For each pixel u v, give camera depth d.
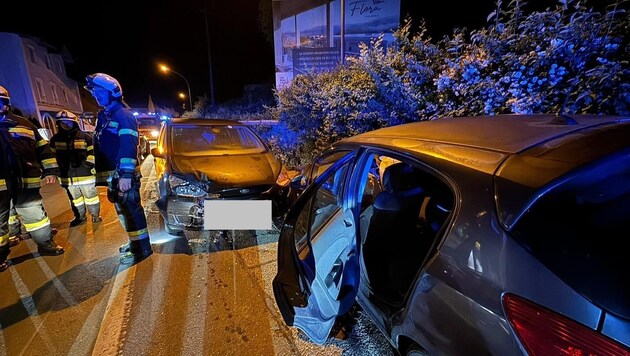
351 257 1.80
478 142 1.29
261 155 3.84
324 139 6.10
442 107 4.02
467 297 0.99
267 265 2.88
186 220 3.08
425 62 4.29
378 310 1.59
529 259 0.88
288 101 7.06
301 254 2.09
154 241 3.42
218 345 1.94
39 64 14.89
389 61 4.45
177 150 3.67
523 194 0.96
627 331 0.72
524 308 0.85
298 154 7.15
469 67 3.46
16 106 13.41
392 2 10.36
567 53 2.75
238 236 3.50
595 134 1.11
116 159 2.71
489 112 3.42
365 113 4.88
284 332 2.04
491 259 0.95
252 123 10.59
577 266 0.83
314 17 11.04
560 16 2.92
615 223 0.91
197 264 2.91
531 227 0.92
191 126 4.22
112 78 2.70
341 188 2.11
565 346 0.78
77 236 3.58
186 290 2.51
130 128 2.65
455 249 1.07
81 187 3.84
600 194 0.98
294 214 2.03
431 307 1.12
